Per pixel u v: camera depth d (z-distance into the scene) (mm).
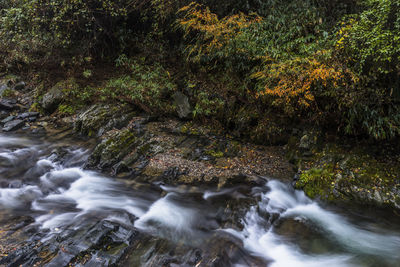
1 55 9227
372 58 4664
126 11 8383
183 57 8531
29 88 8969
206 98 7539
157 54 9023
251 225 4281
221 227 4188
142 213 4531
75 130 7379
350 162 5320
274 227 4410
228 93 7406
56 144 6734
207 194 5105
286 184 5500
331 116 5805
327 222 4562
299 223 4535
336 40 5297
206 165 6035
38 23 8047
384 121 5086
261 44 6789
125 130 6672
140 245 3646
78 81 8766
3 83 8891
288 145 6496
